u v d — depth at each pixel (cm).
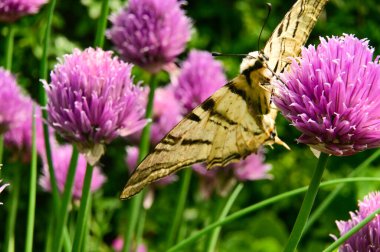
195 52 44
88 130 33
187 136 32
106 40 61
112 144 65
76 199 42
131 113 34
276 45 33
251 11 71
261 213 69
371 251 31
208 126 32
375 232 31
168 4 40
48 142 36
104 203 59
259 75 32
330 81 30
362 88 30
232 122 33
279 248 53
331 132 30
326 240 62
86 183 34
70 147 44
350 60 30
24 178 62
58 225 35
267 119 33
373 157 37
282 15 72
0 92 40
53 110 33
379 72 30
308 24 33
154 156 32
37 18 62
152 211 65
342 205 62
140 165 32
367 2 71
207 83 43
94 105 33
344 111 30
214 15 71
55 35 63
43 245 65
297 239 31
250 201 70
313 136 30
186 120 32
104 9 37
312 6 33
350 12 73
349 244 31
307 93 30
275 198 34
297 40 33
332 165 67
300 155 70
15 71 62
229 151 33
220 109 32
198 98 43
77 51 34
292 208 71
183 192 45
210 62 44
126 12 41
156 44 40
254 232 57
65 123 33
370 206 32
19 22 61
